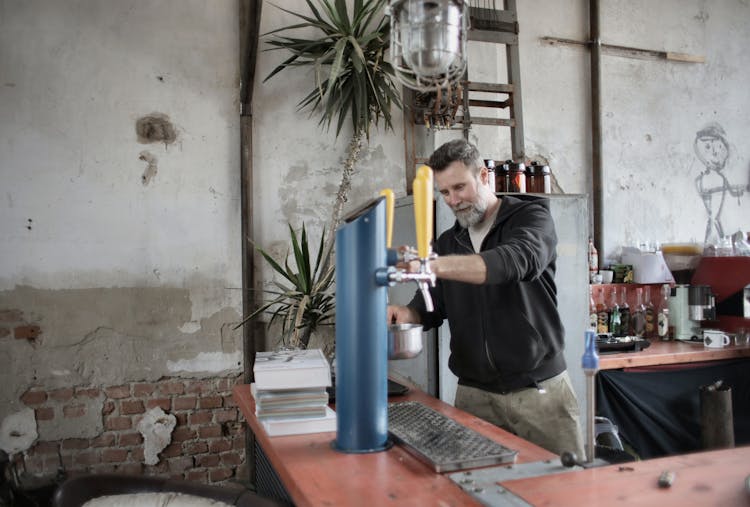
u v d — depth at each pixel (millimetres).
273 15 3303
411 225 2779
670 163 4258
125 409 3047
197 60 3172
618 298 3883
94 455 3002
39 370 2920
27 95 2912
